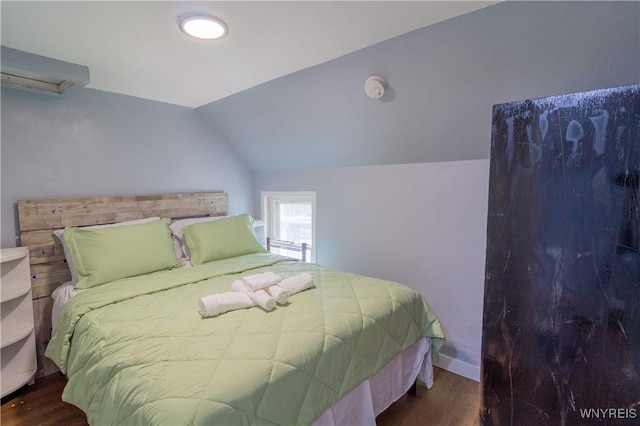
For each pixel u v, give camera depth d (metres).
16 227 2.12
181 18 1.44
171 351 1.22
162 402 0.98
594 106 1.12
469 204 2.12
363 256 2.75
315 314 1.52
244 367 1.12
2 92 2.05
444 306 2.28
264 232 3.39
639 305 1.06
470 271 2.14
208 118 3.15
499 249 1.37
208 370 1.10
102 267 2.02
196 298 1.76
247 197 3.63
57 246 2.24
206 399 0.97
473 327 2.15
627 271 1.08
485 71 1.64
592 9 1.25
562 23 1.33
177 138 2.97
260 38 1.65
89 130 2.44
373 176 2.62
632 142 1.05
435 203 2.28
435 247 2.30
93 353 1.35
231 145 3.40
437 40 1.61
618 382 1.12
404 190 2.44
